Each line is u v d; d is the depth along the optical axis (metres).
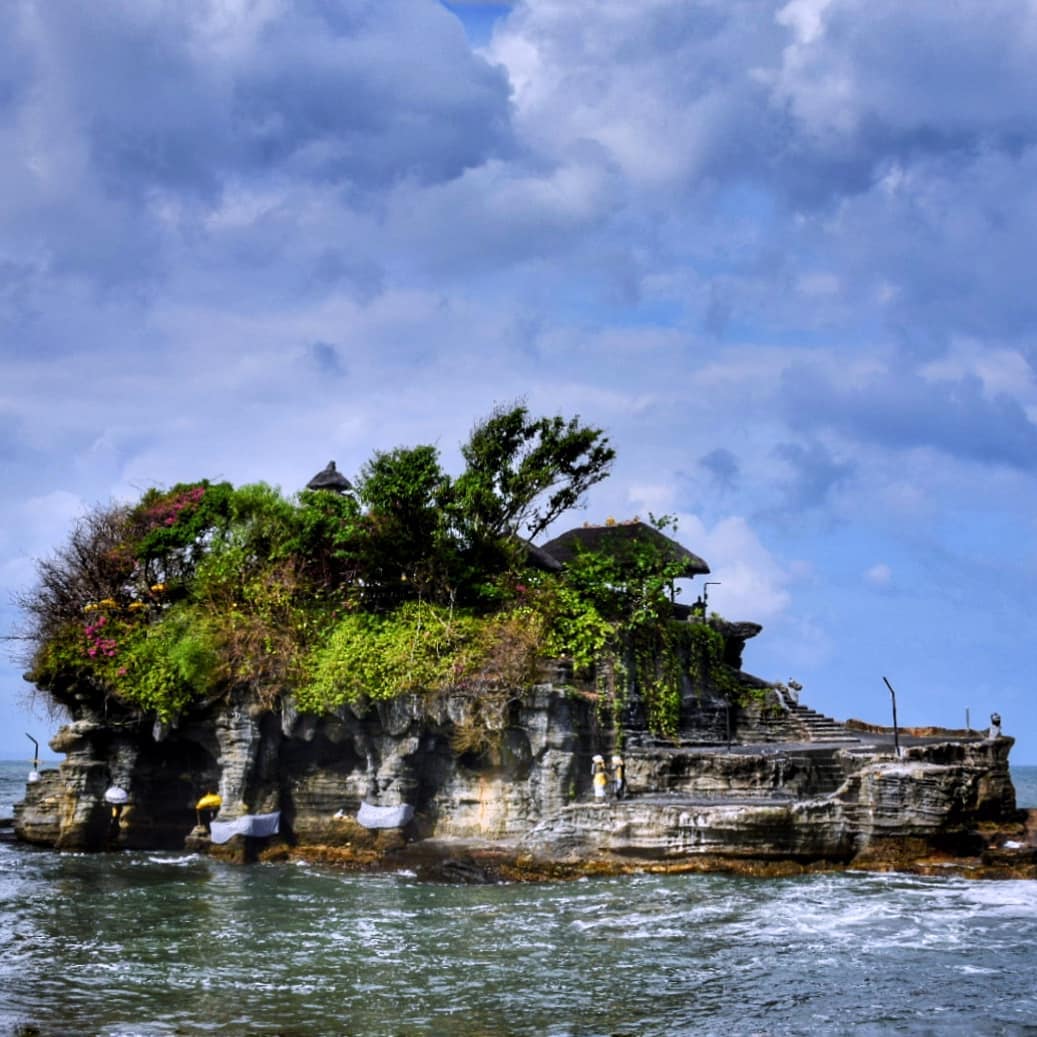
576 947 29.47
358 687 43.19
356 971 27.44
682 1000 25.19
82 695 45.97
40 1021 23.66
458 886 37.78
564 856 38.84
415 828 43.84
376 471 49.19
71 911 33.84
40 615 48.09
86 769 46.25
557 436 54.50
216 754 45.44
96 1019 23.86
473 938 30.47
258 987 26.19
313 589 48.38
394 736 43.44
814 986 26.11
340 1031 23.28
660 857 38.31
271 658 44.41
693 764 42.62
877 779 38.59
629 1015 24.23
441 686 42.69
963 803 38.97
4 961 28.22
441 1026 23.58
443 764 44.09
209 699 44.72
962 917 32.03
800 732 51.53
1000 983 26.25
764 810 37.97
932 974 26.92
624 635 47.03
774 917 32.16
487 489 51.50
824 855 38.50
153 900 35.50
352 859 42.62
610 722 44.59
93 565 48.94
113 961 28.31
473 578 48.41
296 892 36.84
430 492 49.16
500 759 43.25
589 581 48.69
